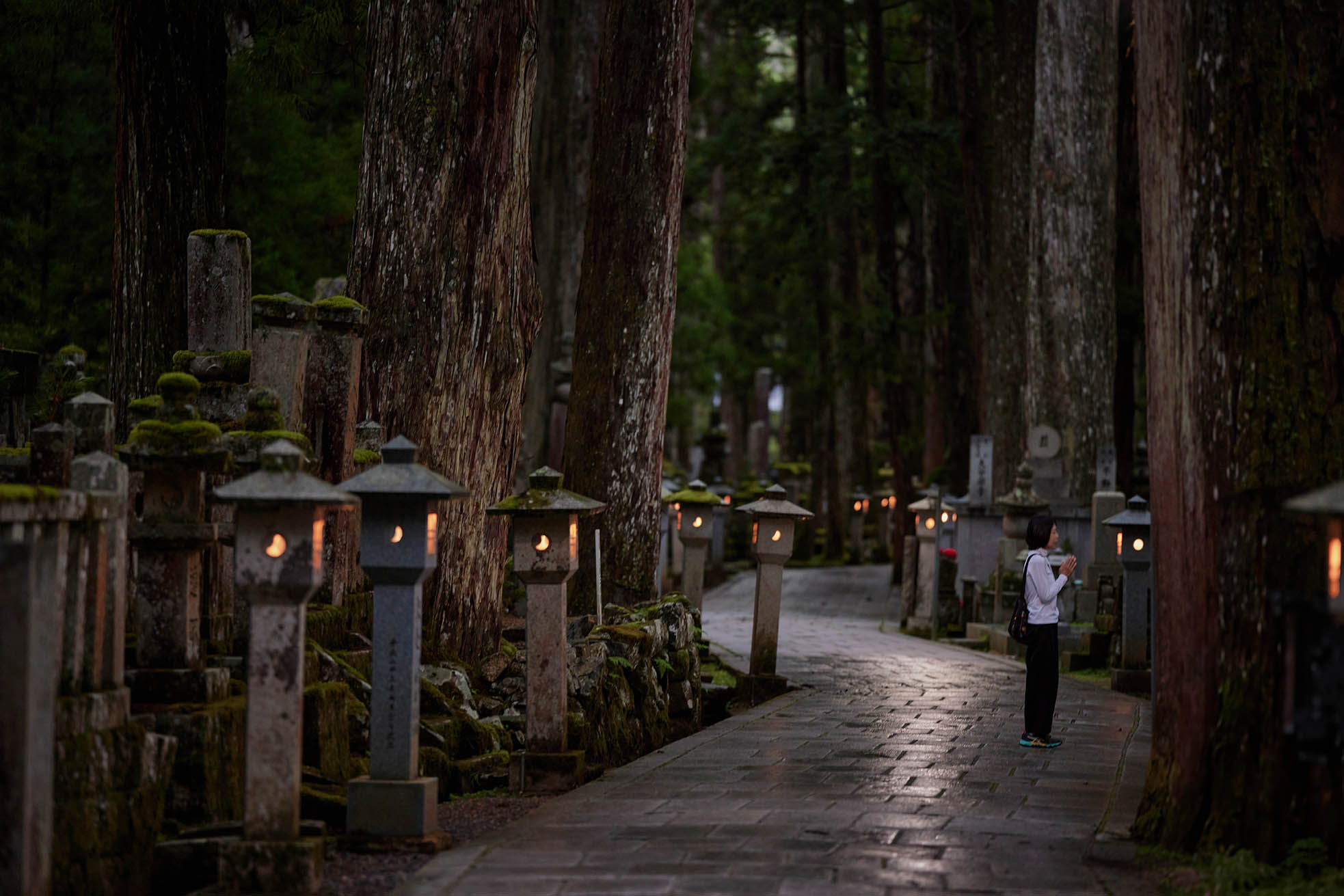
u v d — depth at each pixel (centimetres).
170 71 1380
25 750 478
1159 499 719
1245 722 650
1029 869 649
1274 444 650
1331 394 650
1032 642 1053
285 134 2088
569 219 2855
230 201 2014
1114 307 2439
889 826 741
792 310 4775
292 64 1641
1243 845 643
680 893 595
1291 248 656
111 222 2078
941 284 3722
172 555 727
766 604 1423
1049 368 2423
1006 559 2117
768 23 3825
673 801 821
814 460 4212
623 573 1585
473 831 756
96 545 626
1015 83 2845
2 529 537
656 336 1612
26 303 1998
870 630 2406
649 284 1608
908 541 2408
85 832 593
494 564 1180
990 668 1695
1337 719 510
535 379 2848
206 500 805
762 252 4219
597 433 1600
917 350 4516
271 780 613
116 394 1377
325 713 796
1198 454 680
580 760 889
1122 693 1452
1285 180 659
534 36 1180
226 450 725
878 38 3516
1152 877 637
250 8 1628
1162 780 707
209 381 934
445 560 1130
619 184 1608
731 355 4734
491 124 1148
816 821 754
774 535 1420
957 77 3186
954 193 3675
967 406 3800
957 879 626
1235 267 664
